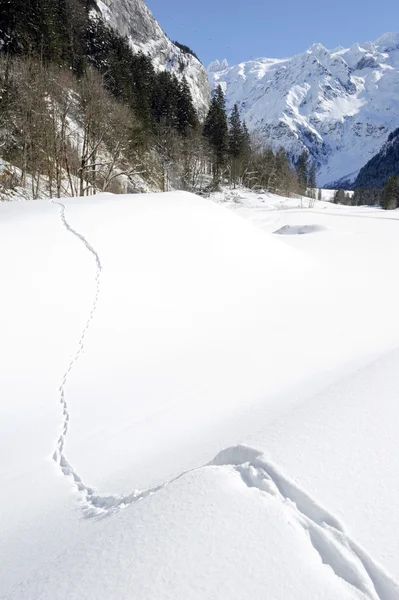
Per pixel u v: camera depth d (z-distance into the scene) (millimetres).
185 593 1450
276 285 9406
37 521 2850
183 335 6777
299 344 6508
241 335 6938
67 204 10438
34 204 10789
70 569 1690
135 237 8898
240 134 58375
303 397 4039
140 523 1881
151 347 6336
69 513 2850
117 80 40156
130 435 4117
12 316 6180
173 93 51719
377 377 3408
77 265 7621
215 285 8469
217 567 1543
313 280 10492
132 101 38344
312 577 1473
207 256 9328
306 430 2527
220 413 4293
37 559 2158
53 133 22500
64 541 2311
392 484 1936
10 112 22219
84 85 26734
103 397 5047
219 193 50594
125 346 6258
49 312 6473
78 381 5414
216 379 5316
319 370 5223
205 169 54312
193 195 12820
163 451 3590
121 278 7633
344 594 1403
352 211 49094
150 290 7621
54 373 5516
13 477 3588
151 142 40594
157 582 1511
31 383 5301
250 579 1479
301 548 1601
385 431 2406
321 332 7125
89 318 6613
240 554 1590
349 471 2055
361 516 1751
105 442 4023
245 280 9125
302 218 35344
